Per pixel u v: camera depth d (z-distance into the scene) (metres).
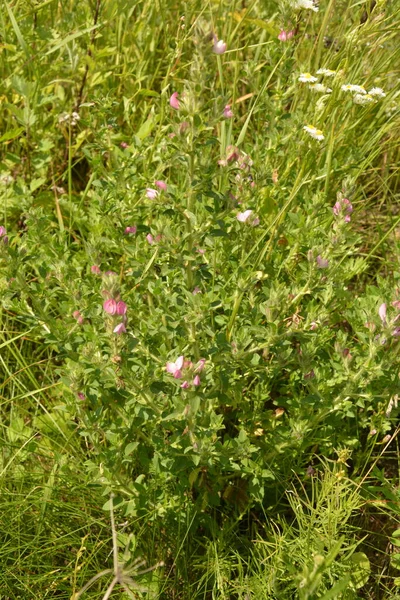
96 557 1.21
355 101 1.49
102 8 1.65
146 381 1.18
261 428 1.32
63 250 1.35
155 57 1.78
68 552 1.21
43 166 1.62
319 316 1.30
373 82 1.62
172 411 1.20
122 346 1.14
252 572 1.21
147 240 1.33
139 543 1.23
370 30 1.43
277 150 1.44
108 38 1.76
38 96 1.64
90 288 1.34
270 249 1.37
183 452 1.22
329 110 1.50
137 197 1.42
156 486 1.22
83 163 1.72
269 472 1.23
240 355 1.23
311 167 1.49
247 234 1.33
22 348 1.46
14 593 1.18
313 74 1.64
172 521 1.25
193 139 1.15
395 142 1.67
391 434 1.38
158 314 1.28
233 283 1.35
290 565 1.12
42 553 1.21
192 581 1.23
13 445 1.28
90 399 1.20
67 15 1.67
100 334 1.24
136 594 1.18
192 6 1.67
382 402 1.33
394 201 1.71
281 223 1.39
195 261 1.24
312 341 1.28
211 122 1.15
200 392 1.16
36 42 1.69
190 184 1.18
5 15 1.66
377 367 1.24
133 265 1.30
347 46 1.44
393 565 1.24
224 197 1.21
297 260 1.42
